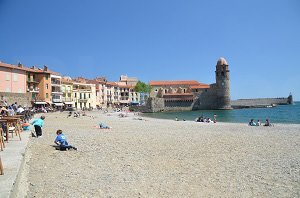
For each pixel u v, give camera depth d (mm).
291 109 138625
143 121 58875
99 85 143875
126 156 16500
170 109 152250
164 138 25875
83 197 9281
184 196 9625
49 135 25078
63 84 114438
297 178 11820
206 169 13492
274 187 10625
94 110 118750
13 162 10555
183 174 12523
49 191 9789
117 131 33094
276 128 39156
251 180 11578
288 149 19453
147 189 10336
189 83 165750
